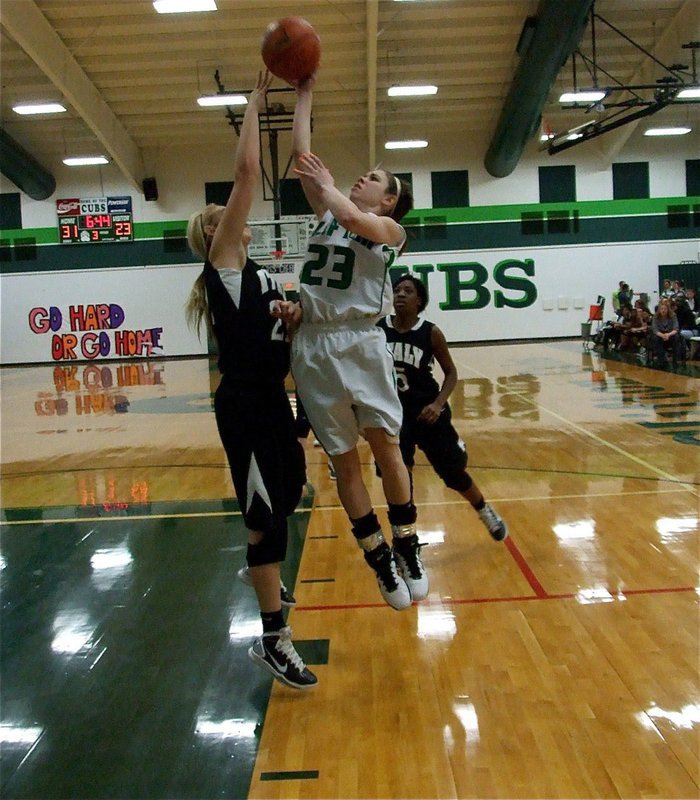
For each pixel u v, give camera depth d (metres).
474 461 6.61
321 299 2.61
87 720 2.57
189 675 2.88
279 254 17.84
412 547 2.83
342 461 2.70
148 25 14.70
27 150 20.78
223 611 3.48
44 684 2.84
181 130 20.05
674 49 15.89
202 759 2.33
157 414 10.45
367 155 20.97
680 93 15.34
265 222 17.91
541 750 2.30
